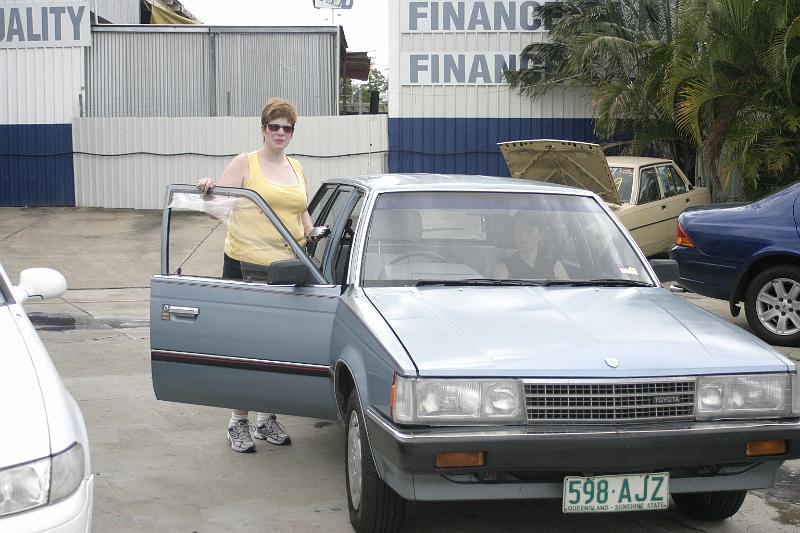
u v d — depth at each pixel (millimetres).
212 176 19422
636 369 4047
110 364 8297
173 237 14445
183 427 6438
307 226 6156
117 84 19859
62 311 11195
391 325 4359
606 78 17641
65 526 3168
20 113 19672
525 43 18953
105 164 19641
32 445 3203
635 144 16688
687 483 4168
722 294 9289
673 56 14570
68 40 19594
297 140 19375
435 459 3840
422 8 18875
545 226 5383
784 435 4098
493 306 4652
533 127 19156
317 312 5027
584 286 5133
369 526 4418
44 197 19828
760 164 13289
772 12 13250
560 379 3969
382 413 4094
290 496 5141
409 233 5242
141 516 4836
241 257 5504
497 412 3943
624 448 3924
